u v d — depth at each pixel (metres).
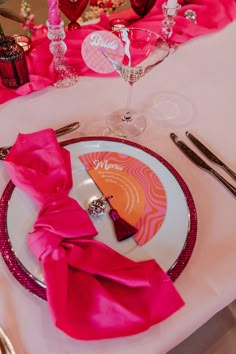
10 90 0.76
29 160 0.58
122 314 0.43
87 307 0.44
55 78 0.80
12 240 0.51
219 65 0.87
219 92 0.80
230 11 1.02
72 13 0.93
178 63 0.87
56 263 0.46
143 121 0.72
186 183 0.62
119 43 0.72
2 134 0.68
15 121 0.71
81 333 0.42
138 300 0.45
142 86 0.81
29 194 0.55
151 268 0.47
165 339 0.44
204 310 0.47
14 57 0.72
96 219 0.55
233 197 0.60
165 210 0.56
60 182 0.56
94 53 0.77
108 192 0.58
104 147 0.64
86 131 0.70
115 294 0.45
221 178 0.62
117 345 0.43
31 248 0.49
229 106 0.77
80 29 0.90
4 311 0.45
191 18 0.98
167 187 0.58
